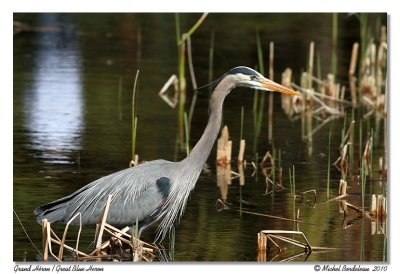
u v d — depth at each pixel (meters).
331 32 25.66
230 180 13.68
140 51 23.44
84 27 25.92
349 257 10.33
